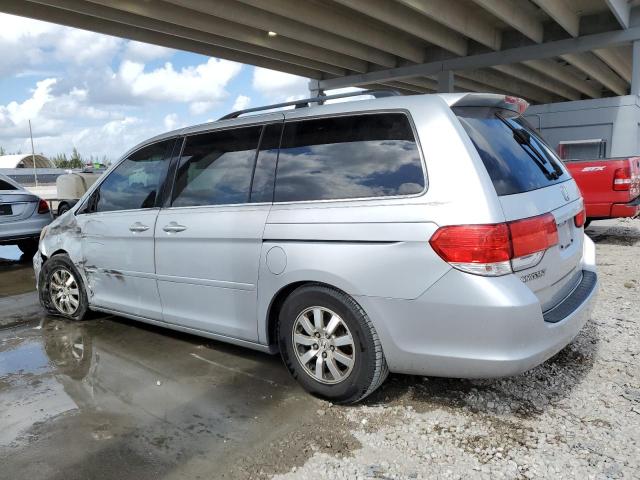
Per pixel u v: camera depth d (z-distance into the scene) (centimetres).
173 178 411
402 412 316
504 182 291
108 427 309
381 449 279
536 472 255
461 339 277
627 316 473
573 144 1554
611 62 2214
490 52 1877
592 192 843
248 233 345
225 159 382
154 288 416
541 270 294
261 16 1446
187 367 393
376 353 303
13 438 299
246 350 425
